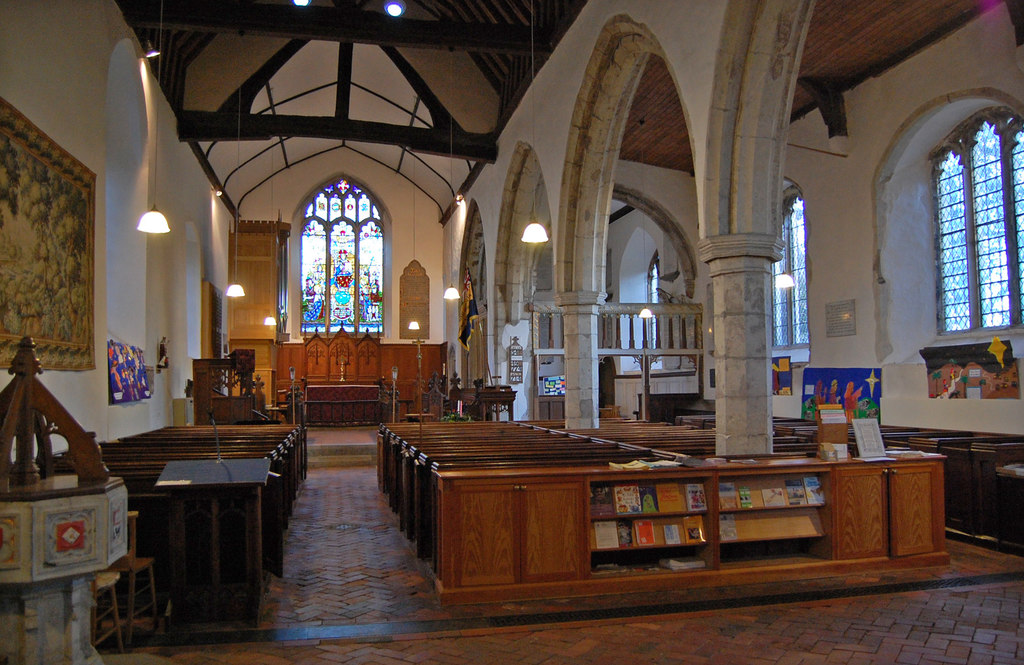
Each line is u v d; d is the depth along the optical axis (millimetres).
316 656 4465
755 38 7113
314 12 11047
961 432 9477
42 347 6340
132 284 10531
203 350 15547
